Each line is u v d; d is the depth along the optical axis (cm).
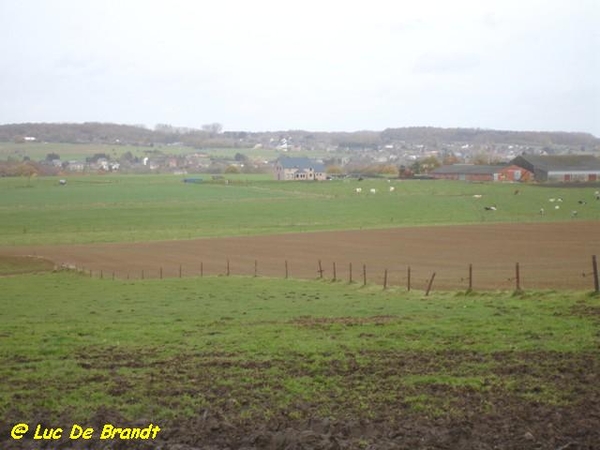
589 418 1551
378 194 15688
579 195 14325
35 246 8131
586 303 3050
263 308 3572
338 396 1780
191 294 4312
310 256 6781
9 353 2394
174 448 1439
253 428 1559
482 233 8581
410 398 1733
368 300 3778
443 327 2638
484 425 1532
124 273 5966
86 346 2505
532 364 2017
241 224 10556
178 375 2028
